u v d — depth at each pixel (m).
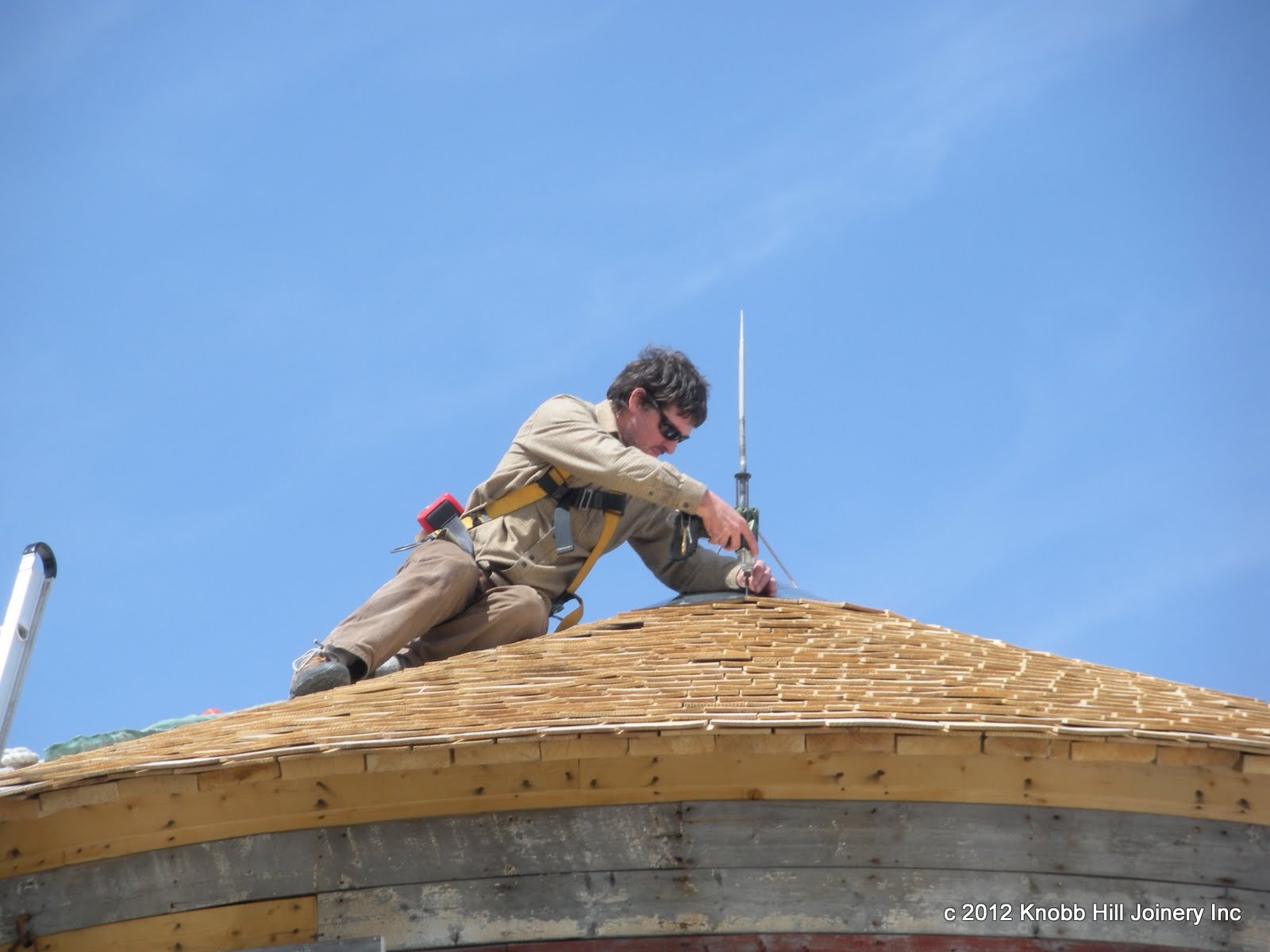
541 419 22.05
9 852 17.83
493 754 16.84
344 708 18.55
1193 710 17.98
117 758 17.64
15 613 18.59
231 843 17.83
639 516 22.70
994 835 17.55
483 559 22.08
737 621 21.05
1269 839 17.58
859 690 17.95
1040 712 17.19
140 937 17.58
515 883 17.58
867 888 17.39
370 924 17.48
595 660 19.62
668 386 22.30
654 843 17.61
